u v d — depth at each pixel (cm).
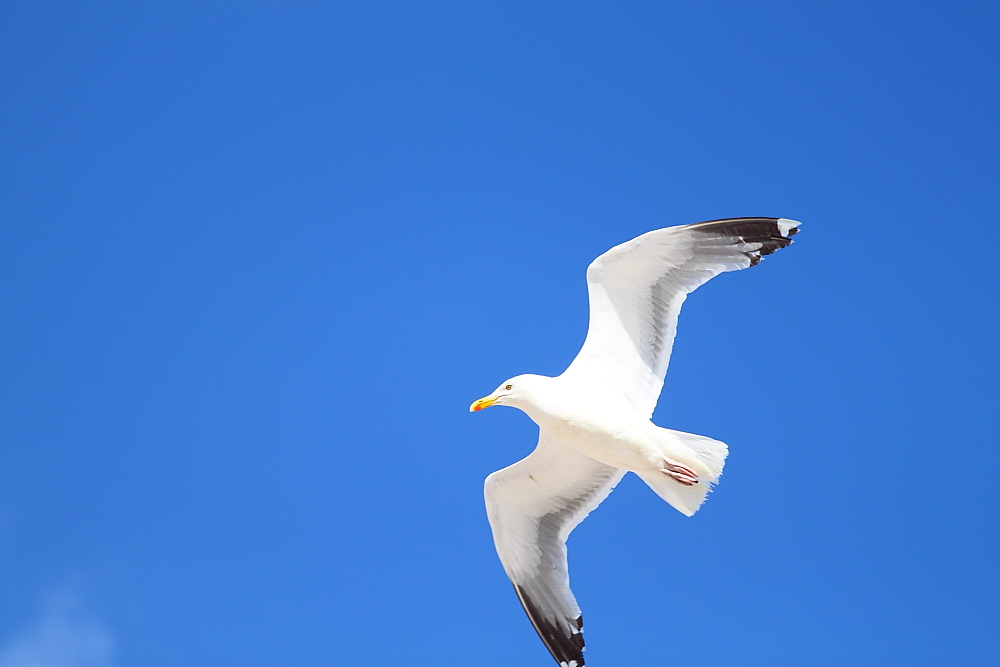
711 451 1301
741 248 1334
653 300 1358
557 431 1341
